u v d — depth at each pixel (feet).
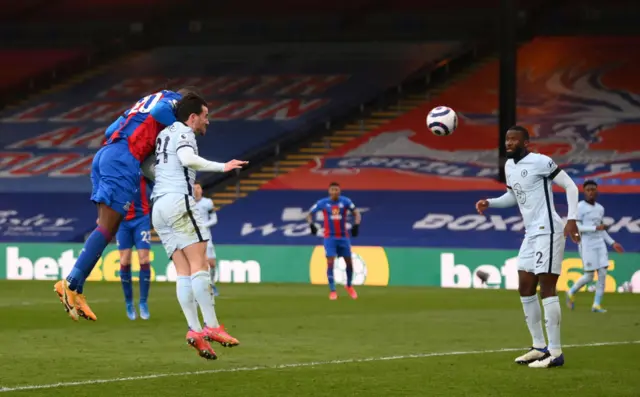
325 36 462.60
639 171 359.05
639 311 204.44
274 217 354.74
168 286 280.10
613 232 326.65
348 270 236.84
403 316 186.80
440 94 423.64
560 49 437.17
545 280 114.83
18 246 315.37
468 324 169.99
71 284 108.68
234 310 200.44
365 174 375.66
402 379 104.06
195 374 107.04
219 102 429.79
